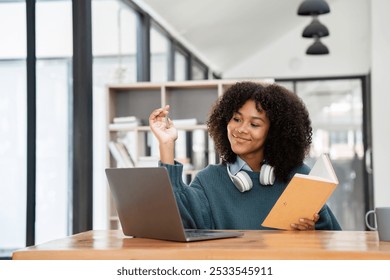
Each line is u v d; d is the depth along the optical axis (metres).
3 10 5.32
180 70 9.33
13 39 5.35
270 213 2.25
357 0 10.87
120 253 1.75
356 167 11.03
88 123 5.07
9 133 5.46
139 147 6.26
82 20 5.08
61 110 5.43
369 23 10.83
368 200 10.82
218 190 2.64
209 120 2.78
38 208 5.30
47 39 5.35
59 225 5.46
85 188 5.03
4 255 5.48
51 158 5.40
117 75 6.31
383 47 7.86
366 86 11.05
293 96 2.66
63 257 1.77
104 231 2.35
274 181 2.62
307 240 1.93
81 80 5.07
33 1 5.23
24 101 5.41
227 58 11.01
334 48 11.13
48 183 5.39
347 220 10.96
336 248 1.72
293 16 10.20
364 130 10.92
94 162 5.88
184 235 1.89
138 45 7.28
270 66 11.41
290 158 2.60
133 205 2.04
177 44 8.99
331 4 11.02
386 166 7.75
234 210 2.59
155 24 7.79
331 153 11.15
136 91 6.09
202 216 2.55
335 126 11.17
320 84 11.26
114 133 6.02
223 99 2.70
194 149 8.88
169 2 7.19
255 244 1.83
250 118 2.57
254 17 9.30
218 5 8.09
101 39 6.00
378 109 7.83
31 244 5.11
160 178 1.89
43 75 5.37
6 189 5.50
